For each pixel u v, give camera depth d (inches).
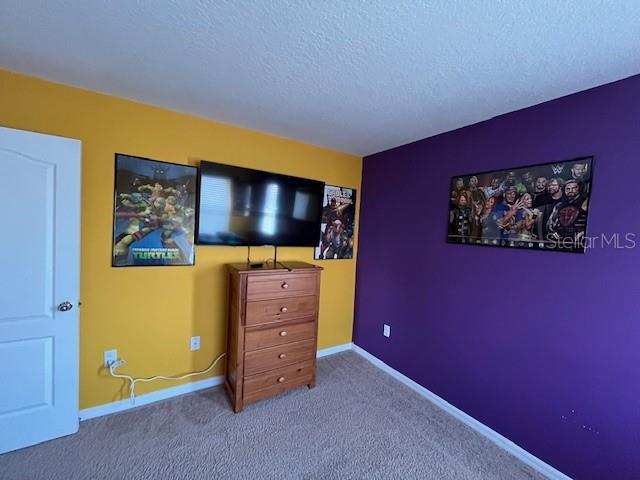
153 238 79.3
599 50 46.7
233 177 87.1
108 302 74.7
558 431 62.4
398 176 104.0
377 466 63.4
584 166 58.8
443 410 85.4
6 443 61.9
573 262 60.4
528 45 46.4
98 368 74.4
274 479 58.9
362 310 120.2
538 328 65.9
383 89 63.6
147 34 47.9
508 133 72.1
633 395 52.8
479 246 77.9
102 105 71.3
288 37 47.2
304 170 104.7
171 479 57.6
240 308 78.6
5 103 62.1
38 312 63.6
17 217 60.6
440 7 39.0
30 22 45.5
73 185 65.4
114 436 68.3
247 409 81.1
